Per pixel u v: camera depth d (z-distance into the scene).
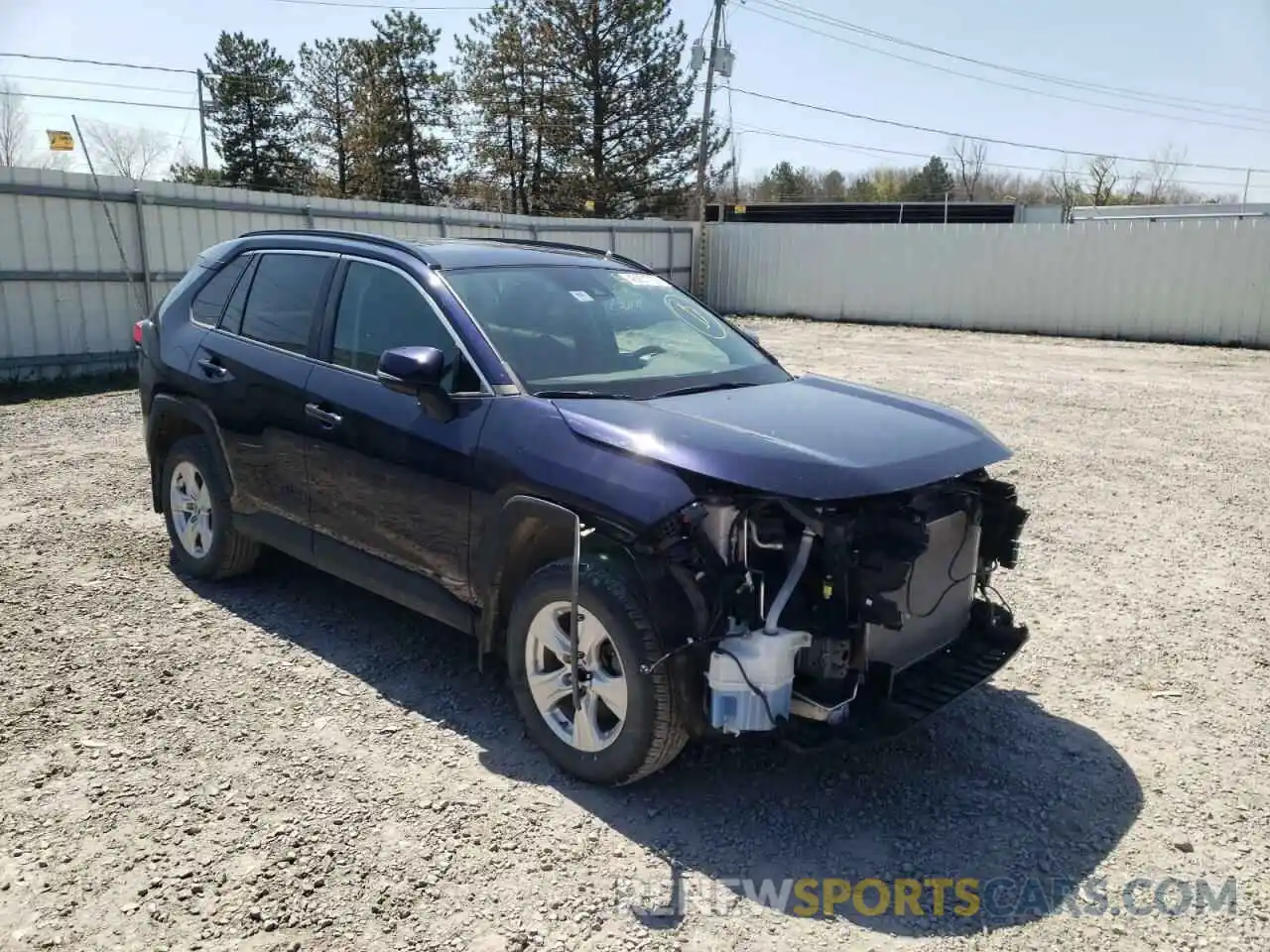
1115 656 4.65
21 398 11.55
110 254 13.23
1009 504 3.77
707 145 30.14
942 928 2.76
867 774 3.58
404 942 2.65
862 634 3.09
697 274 27.56
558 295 4.34
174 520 5.39
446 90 39.56
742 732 3.08
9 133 31.05
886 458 3.23
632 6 33.09
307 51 40.75
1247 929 2.77
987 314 23.14
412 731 3.79
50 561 5.61
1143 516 7.07
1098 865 3.06
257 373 4.68
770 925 2.76
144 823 3.15
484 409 3.70
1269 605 5.33
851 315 25.38
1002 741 3.84
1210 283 20.00
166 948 2.60
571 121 34.59
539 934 2.69
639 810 3.30
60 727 3.75
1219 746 3.82
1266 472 8.47
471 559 3.70
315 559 4.53
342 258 4.56
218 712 3.90
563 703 3.53
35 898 2.79
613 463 3.26
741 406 3.71
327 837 3.10
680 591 3.09
